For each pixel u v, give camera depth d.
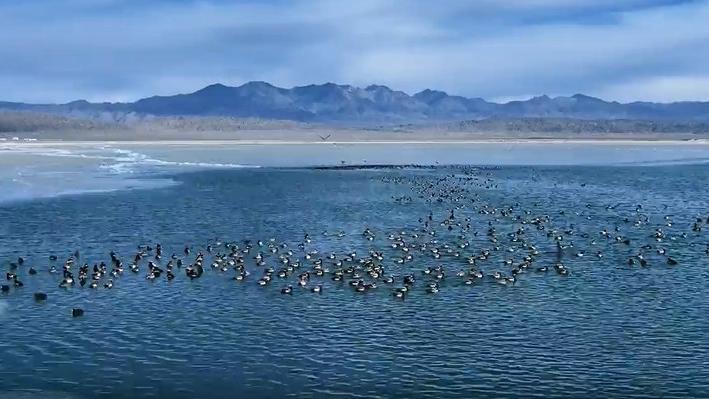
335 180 131.00
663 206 97.94
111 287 53.56
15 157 178.50
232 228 78.50
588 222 83.38
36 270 58.81
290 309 48.19
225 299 50.59
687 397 34.91
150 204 96.19
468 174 146.25
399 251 66.00
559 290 52.66
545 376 37.22
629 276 56.78
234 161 181.25
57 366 38.53
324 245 69.19
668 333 43.28
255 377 37.25
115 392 35.47
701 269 59.03
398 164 176.38
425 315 46.84
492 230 75.62
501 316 46.56
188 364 38.91
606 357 39.66
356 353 40.38
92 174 136.38
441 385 36.22
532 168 162.38
